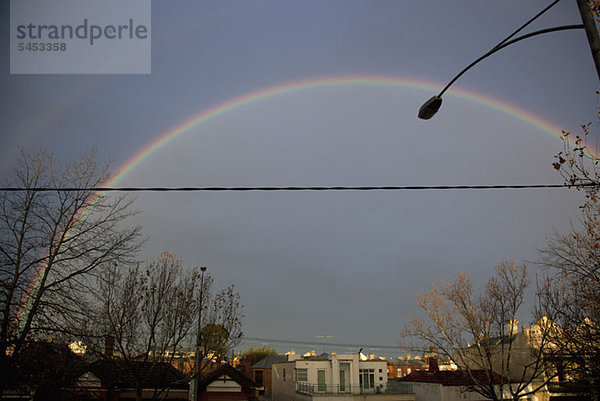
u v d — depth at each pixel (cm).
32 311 1770
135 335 2748
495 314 3341
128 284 2766
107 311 2627
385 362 5384
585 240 2011
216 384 3747
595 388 2248
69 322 1850
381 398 4678
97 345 2248
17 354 1745
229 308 3278
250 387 3791
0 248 1752
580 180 1487
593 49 753
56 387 1986
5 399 2495
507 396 4066
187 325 2988
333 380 5212
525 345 4181
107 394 3106
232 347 3247
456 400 4269
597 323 2045
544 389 3759
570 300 2378
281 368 6012
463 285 3494
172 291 2953
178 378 3569
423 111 1175
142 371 3253
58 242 1911
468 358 3588
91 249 1934
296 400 5184
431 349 3538
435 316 3509
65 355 1933
